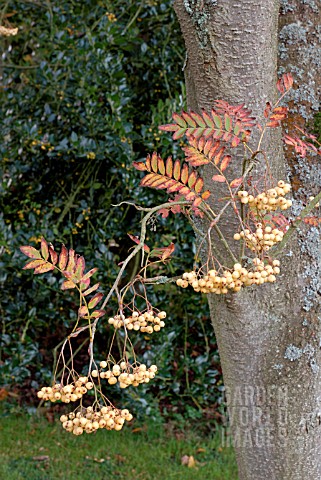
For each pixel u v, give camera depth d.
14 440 3.51
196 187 1.29
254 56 1.46
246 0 1.41
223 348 1.70
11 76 3.96
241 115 1.33
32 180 3.86
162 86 3.89
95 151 3.54
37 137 3.67
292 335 1.66
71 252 1.20
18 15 3.97
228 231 1.53
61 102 3.71
